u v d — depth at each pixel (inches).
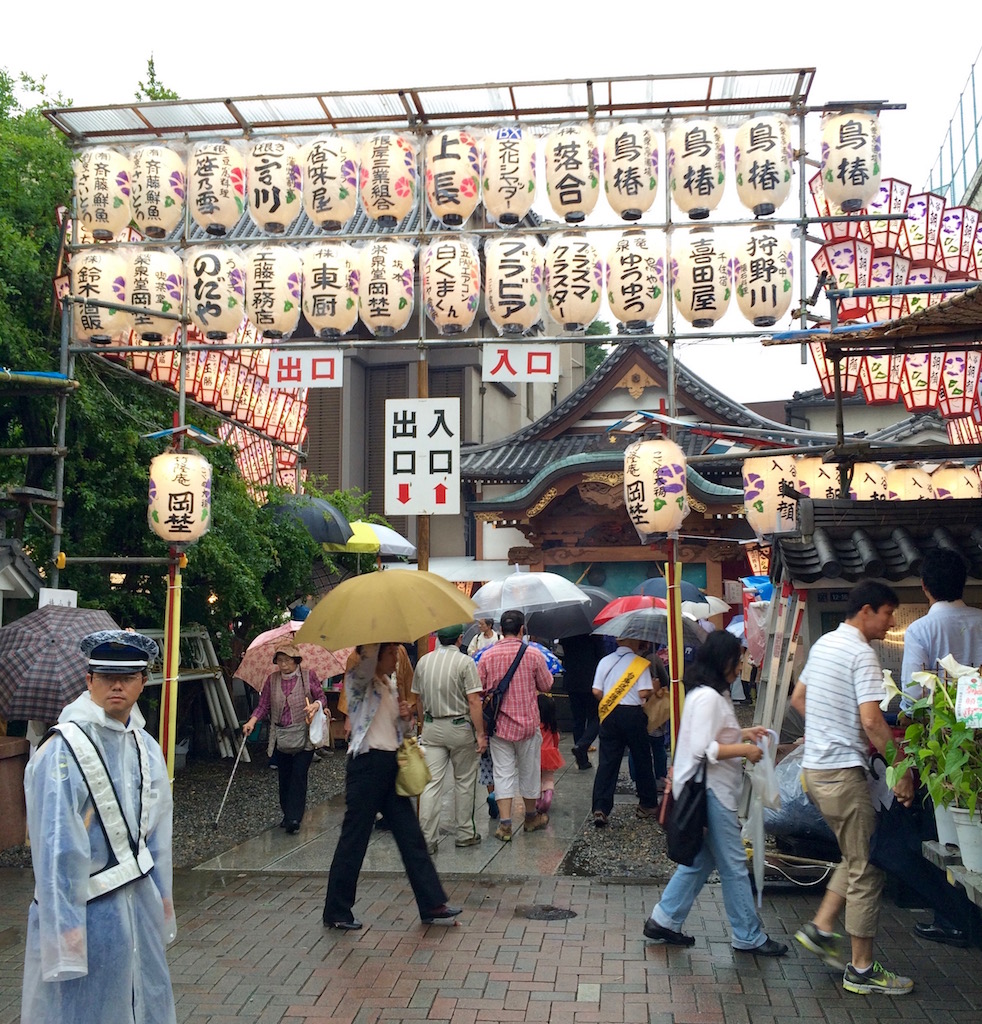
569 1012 187.6
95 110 340.2
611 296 322.0
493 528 799.1
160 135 350.3
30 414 383.2
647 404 778.8
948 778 170.1
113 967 131.3
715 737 211.5
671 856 212.4
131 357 404.2
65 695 283.9
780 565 294.7
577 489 725.3
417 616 237.6
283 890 275.7
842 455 293.4
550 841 329.1
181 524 341.7
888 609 202.2
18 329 362.0
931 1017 181.8
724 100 319.3
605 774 347.6
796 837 265.3
